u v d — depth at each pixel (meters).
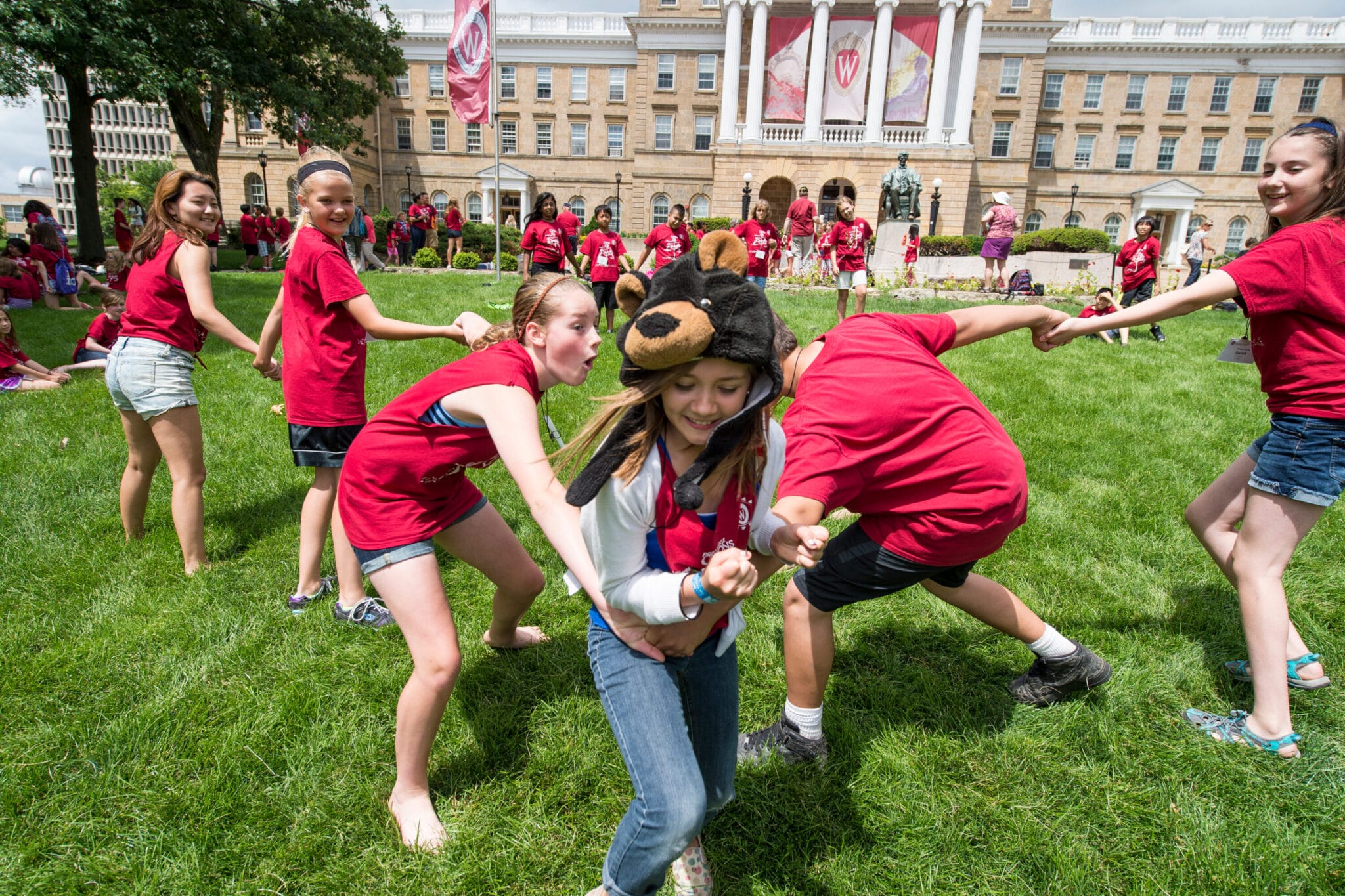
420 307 11.06
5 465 4.55
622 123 41.78
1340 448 2.20
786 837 2.12
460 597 3.27
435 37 41.00
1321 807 2.19
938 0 33.19
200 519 3.42
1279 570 2.38
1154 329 9.97
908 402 1.94
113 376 3.21
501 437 1.85
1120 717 2.58
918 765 2.37
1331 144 2.16
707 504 1.50
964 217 33.72
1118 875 2.01
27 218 12.05
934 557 2.08
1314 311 2.15
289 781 2.24
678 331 1.21
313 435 3.02
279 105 20.61
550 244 9.98
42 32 14.47
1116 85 39.38
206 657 2.77
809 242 19.12
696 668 1.72
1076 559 3.70
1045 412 6.11
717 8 38.84
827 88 34.25
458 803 2.20
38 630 2.93
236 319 9.97
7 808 2.10
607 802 2.20
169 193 3.16
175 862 1.97
